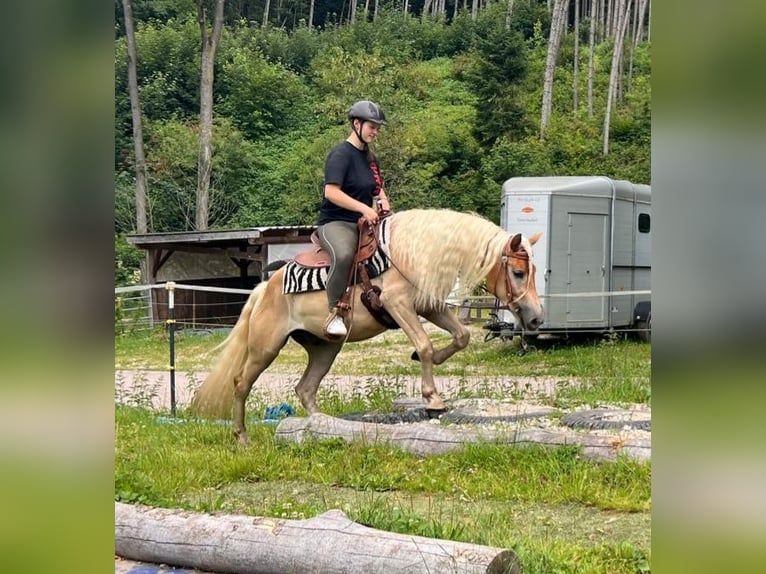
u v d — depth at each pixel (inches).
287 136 1742.1
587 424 259.6
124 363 653.3
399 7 2367.1
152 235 930.7
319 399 378.6
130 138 1636.3
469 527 179.2
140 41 1895.9
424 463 245.6
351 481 236.8
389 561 139.9
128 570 163.3
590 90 1592.0
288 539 151.6
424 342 282.5
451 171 1531.7
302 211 1518.2
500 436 249.3
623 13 1720.0
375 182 287.4
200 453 267.0
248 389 297.1
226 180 1583.4
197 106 1843.0
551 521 191.6
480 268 277.7
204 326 995.3
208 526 162.1
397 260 279.6
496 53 1594.5
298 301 289.6
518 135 1565.0
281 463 255.0
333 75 1715.1
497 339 690.2
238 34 2087.8
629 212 653.9
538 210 608.7
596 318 623.2
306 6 2459.4
